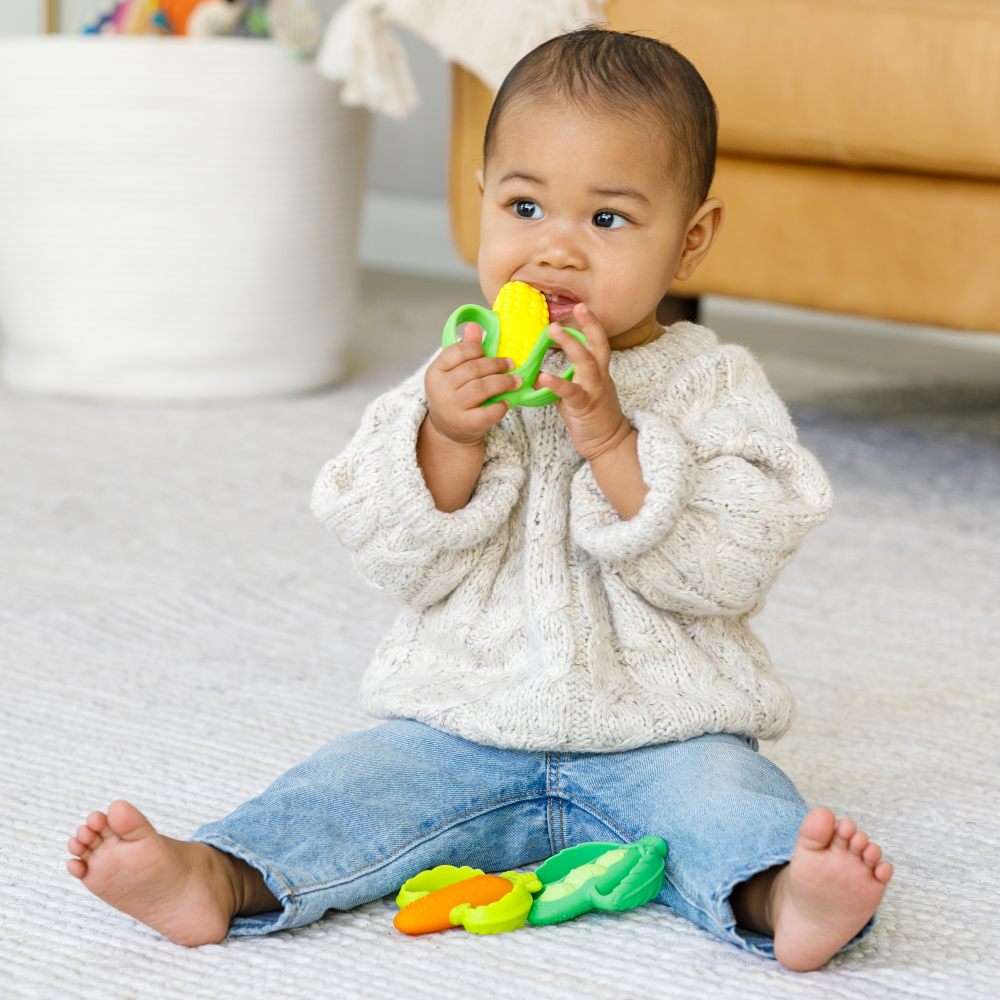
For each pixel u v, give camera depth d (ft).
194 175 11.16
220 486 9.56
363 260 18.66
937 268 9.15
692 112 4.78
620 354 4.94
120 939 4.29
